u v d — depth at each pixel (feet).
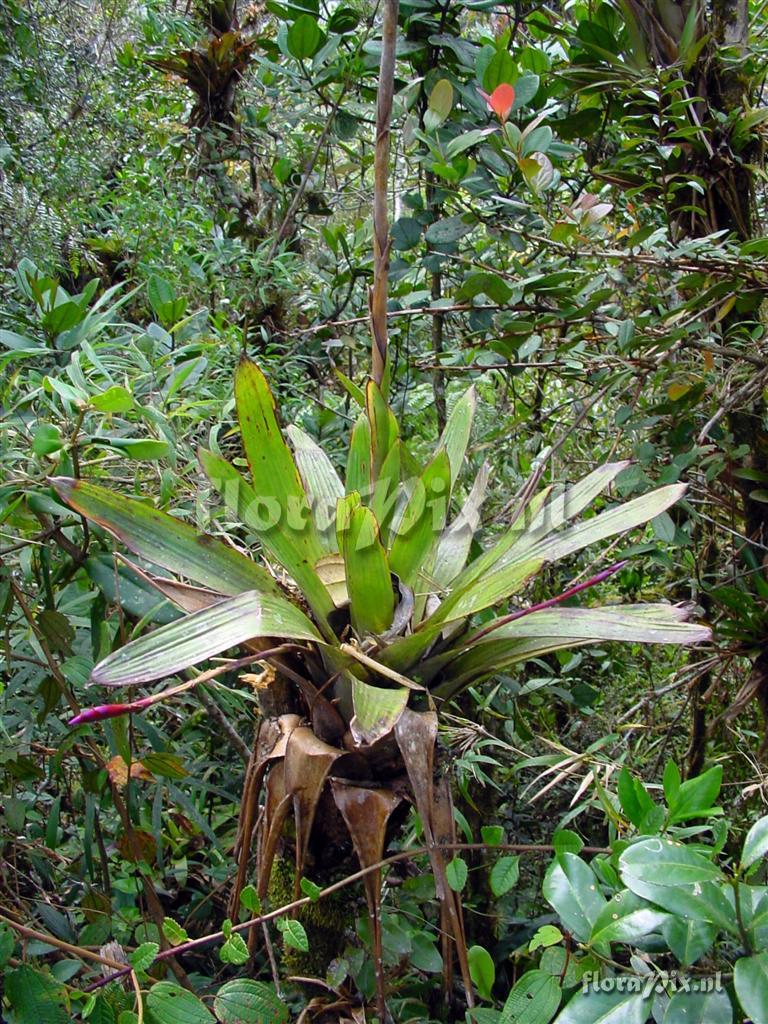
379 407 4.08
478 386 7.82
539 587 6.12
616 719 5.94
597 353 5.98
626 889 2.79
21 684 3.88
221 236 7.80
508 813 5.68
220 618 3.12
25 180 7.50
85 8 9.97
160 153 9.43
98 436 3.41
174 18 10.11
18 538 3.61
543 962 3.11
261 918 3.18
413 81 6.14
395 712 3.05
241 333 6.75
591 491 3.99
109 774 3.74
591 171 6.40
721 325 5.90
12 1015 3.01
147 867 3.74
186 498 4.63
